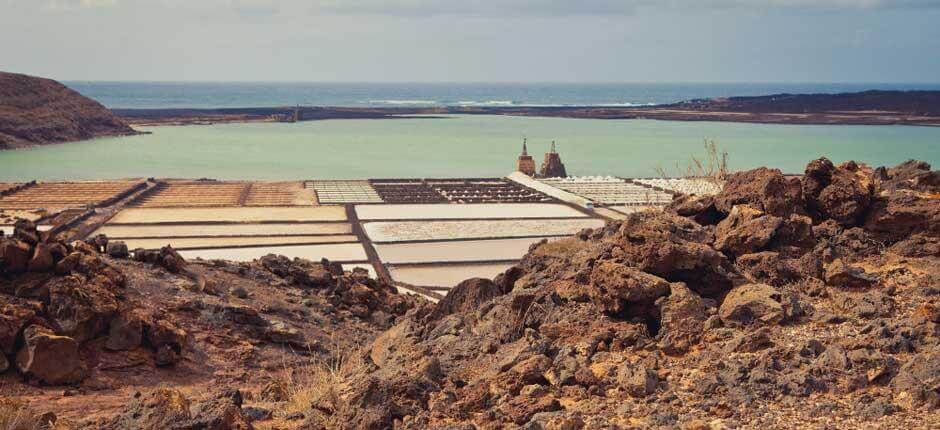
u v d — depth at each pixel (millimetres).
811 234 11883
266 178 100375
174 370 16750
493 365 9758
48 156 123562
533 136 176875
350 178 101375
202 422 8414
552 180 86875
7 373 15055
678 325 9812
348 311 23078
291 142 157000
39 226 54250
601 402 8250
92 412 13203
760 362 8586
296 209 66250
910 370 8000
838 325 9578
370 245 50500
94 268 18172
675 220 12562
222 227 56969
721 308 10109
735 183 13531
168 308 18844
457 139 168250
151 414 8695
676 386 8500
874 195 12617
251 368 17516
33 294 16500
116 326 16672
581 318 10398
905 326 9086
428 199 72125
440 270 44250
